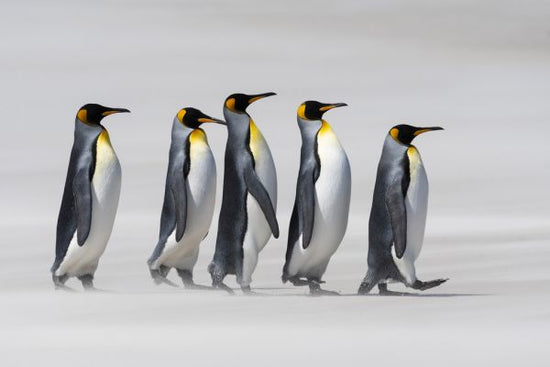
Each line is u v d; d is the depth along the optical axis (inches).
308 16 3969.0
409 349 621.9
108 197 918.4
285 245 1154.0
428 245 1125.7
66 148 2192.4
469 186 1697.8
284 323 708.7
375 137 2294.5
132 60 3319.4
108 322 724.7
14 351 634.8
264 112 2610.7
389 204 840.9
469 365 583.5
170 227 919.0
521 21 3850.9
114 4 4052.7
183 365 595.8
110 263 1067.3
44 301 814.5
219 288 889.5
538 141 2196.1
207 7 4104.3
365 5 4119.1
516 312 727.7
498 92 2807.6
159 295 837.2
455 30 3747.5
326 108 882.1
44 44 3496.6
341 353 615.8
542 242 1115.9
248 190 879.7
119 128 2401.6
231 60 3348.9
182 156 916.0
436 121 2474.2
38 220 1449.3
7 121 2508.6
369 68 3223.4
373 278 852.6
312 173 871.1
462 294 826.2
